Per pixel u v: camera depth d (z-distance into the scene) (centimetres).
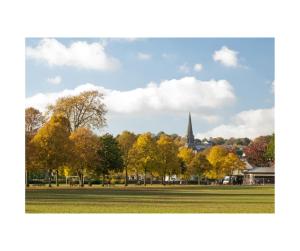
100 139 10550
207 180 15612
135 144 11781
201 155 14438
